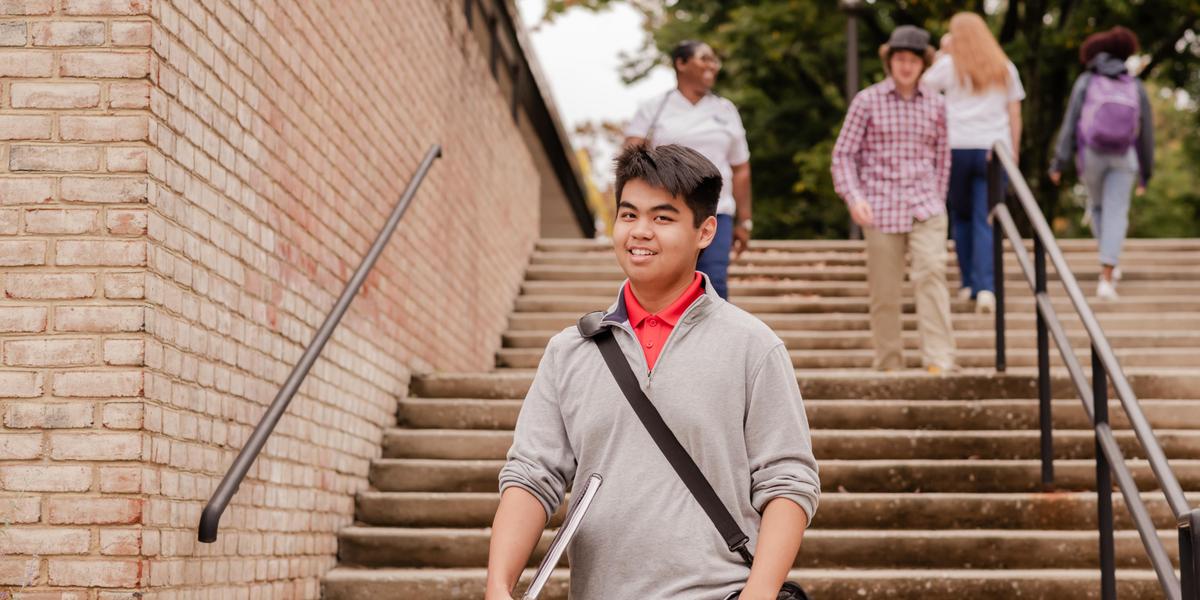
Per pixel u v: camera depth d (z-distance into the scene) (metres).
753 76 20.52
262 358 5.01
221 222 4.54
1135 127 9.25
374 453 6.70
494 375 7.49
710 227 2.76
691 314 2.67
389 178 7.19
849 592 5.50
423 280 8.00
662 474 2.58
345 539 5.96
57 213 3.83
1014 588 5.49
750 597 2.45
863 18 19.36
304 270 5.61
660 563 2.54
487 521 6.24
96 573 3.70
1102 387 4.95
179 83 4.13
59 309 3.79
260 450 4.80
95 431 3.75
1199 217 23.44
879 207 7.32
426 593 5.59
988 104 8.48
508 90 11.52
